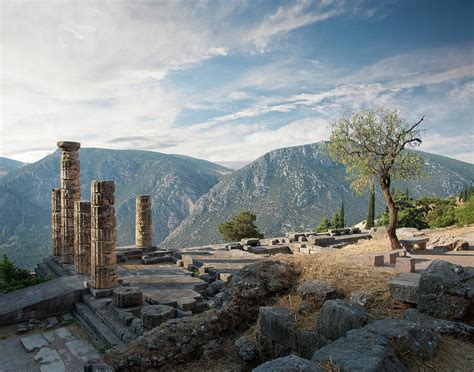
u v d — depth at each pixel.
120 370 8.01
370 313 7.50
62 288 17.08
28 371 11.20
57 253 25.78
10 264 21.86
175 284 17.69
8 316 14.98
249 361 8.15
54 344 13.07
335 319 6.77
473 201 30.36
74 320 15.45
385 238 25.98
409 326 6.00
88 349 12.55
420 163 20.08
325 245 29.03
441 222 40.69
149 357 8.21
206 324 9.08
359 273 9.55
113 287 16.91
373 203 56.06
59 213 25.88
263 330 8.23
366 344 5.26
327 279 9.33
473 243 18.09
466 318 6.79
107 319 13.50
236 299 9.72
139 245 28.23
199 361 8.52
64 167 23.28
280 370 4.54
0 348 12.98
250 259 22.78
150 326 11.30
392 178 20.09
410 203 53.06
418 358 5.58
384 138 19.20
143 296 15.34
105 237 16.73
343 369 4.75
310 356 7.18
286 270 10.27
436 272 7.17
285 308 8.30
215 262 21.83
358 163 20.02
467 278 6.91
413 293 7.43
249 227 49.97
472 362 5.66
